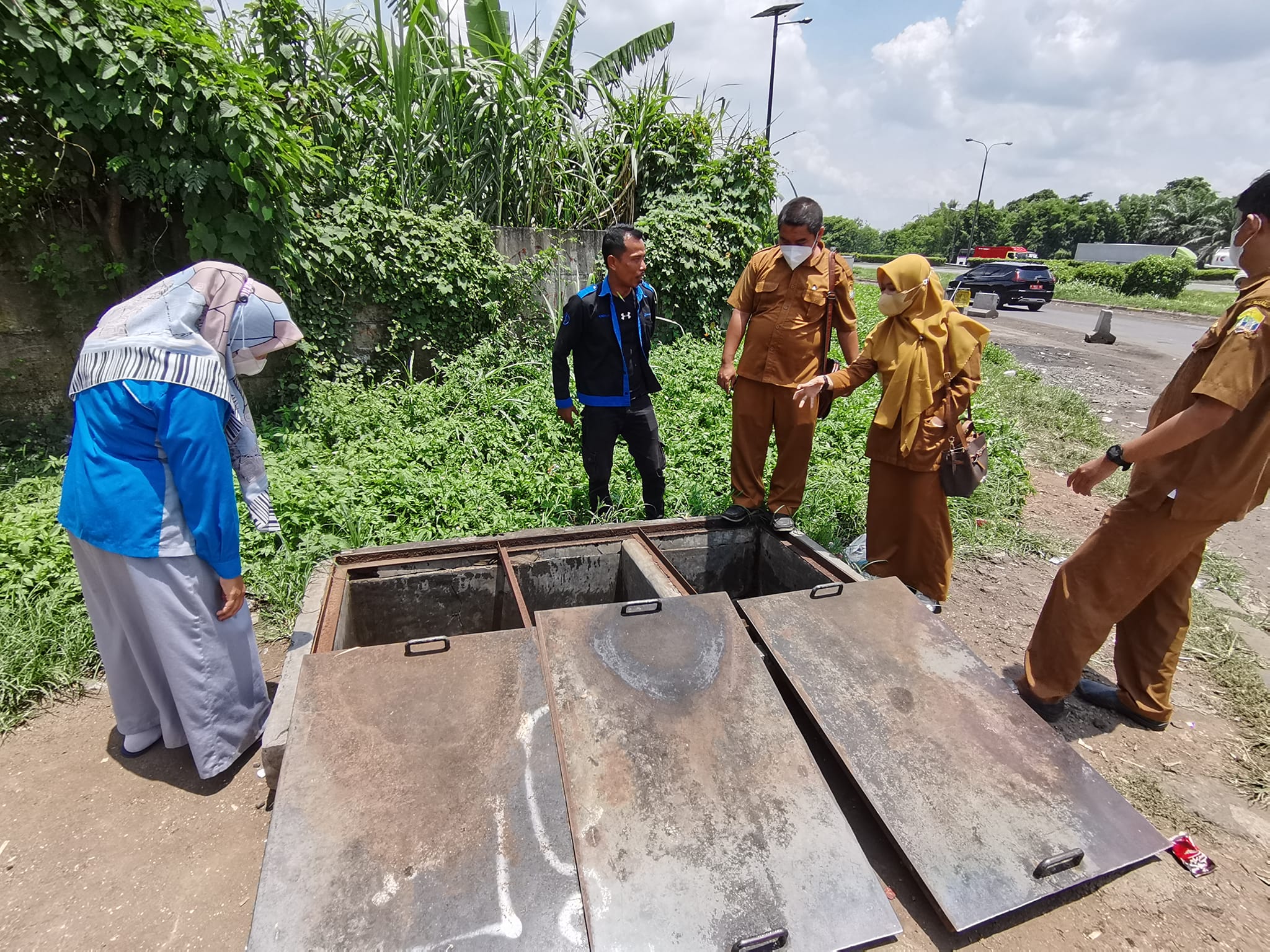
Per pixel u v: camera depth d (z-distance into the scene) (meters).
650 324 4.11
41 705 2.97
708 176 9.70
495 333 7.35
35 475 4.52
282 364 5.98
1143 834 2.22
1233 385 2.26
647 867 1.89
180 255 5.46
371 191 6.64
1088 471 2.63
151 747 2.78
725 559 3.87
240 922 2.11
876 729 2.38
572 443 5.51
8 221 4.73
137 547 2.21
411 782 1.98
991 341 14.88
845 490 4.98
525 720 2.19
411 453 5.05
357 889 1.74
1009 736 2.42
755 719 2.32
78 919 2.09
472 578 3.31
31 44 4.12
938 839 2.11
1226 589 4.45
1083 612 2.87
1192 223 65.31
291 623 3.50
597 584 3.58
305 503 4.04
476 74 7.59
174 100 4.63
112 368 2.16
